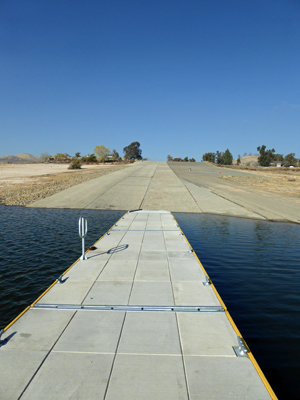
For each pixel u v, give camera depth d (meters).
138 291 5.25
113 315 4.37
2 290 6.64
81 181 33.16
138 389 2.85
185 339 3.75
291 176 47.59
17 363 3.22
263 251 10.52
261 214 18.83
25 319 4.22
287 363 4.21
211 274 8.09
